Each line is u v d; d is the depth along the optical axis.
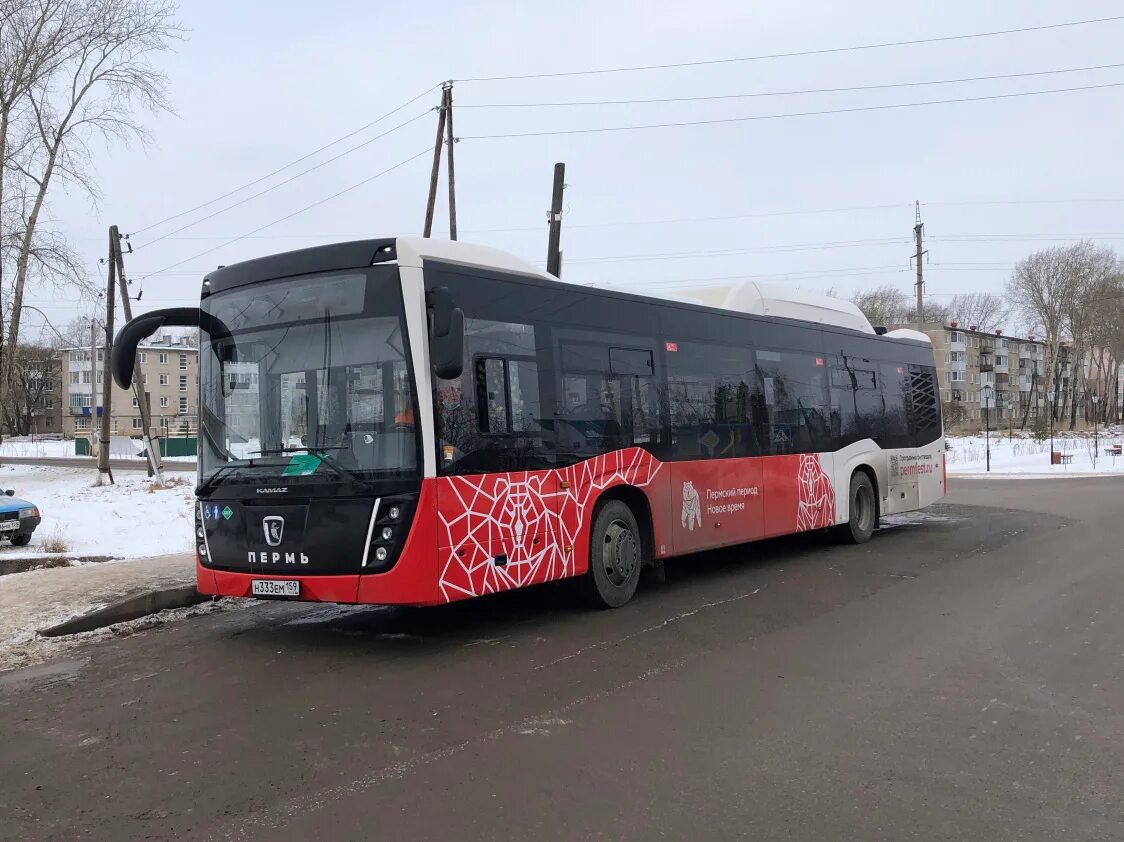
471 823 3.65
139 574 9.37
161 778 4.20
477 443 6.74
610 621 7.59
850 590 8.97
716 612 7.93
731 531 9.74
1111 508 17.38
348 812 3.77
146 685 5.84
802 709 5.15
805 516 11.16
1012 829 3.59
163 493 23.22
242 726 4.95
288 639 7.13
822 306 12.23
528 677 5.86
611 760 4.36
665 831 3.57
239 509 6.75
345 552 6.27
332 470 6.36
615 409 8.27
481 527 6.68
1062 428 81.38
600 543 8.01
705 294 10.94
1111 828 3.60
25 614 7.61
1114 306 76.94
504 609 8.16
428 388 6.37
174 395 106.25
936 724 4.89
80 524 16.00
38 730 4.96
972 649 6.54
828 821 3.67
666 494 8.81
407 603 6.17
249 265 7.03
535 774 4.18
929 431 14.64
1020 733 4.74
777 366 10.91
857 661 6.22
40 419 112.81
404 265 6.44
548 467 7.40
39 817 3.78
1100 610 7.85
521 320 7.33
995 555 11.26
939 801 3.87
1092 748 4.51
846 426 12.28
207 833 3.59
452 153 24.89
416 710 5.18
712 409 9.65
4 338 27.81
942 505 18.67
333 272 6.66
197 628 7.64
